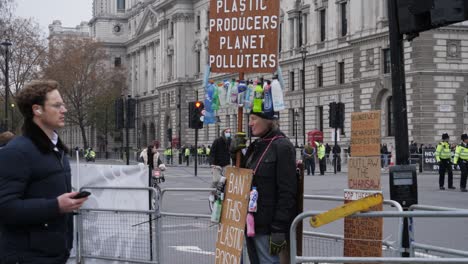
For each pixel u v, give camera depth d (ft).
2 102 226.99
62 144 17.92
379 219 23.86
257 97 22.86
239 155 23.59
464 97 157.69
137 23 391.24
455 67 155.84
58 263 16.83
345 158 184.75
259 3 24.57
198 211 61.26
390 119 166.91
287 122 220.43
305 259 19.97
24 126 17.25
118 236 34.42
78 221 35.40
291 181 21.57
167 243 33.73
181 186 106.42
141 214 33.73
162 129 327.26
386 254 25.59
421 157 139.74
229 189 23.59
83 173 36.11
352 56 186.19
